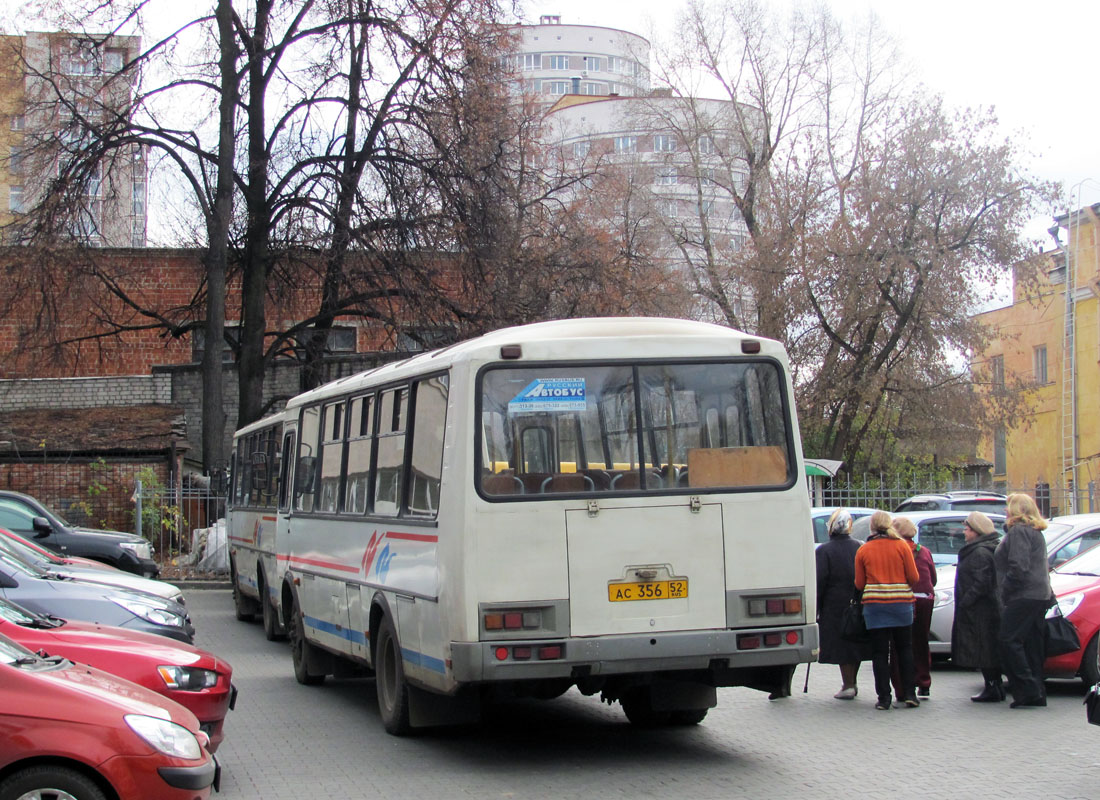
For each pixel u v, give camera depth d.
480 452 8.59
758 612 8.84
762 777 8.48
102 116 30.11
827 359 35.44
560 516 8.60
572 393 8.84
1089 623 12.30
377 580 10.46
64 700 5.96
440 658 8.72
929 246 33.34
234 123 31.28
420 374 9.73
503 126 29.69
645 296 34.00
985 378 36.00
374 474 10.84
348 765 9.00
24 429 32.34
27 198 30.77
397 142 29.86
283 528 14.71
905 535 12.16
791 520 9.01
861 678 14.10
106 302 33.72
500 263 29.38
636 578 8.67
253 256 32.28
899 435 36.69
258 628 19.50
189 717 6.55
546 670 8.41
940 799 7.76
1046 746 9.67
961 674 14.36
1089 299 39.69
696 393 9.04
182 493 29.11
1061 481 41.00
